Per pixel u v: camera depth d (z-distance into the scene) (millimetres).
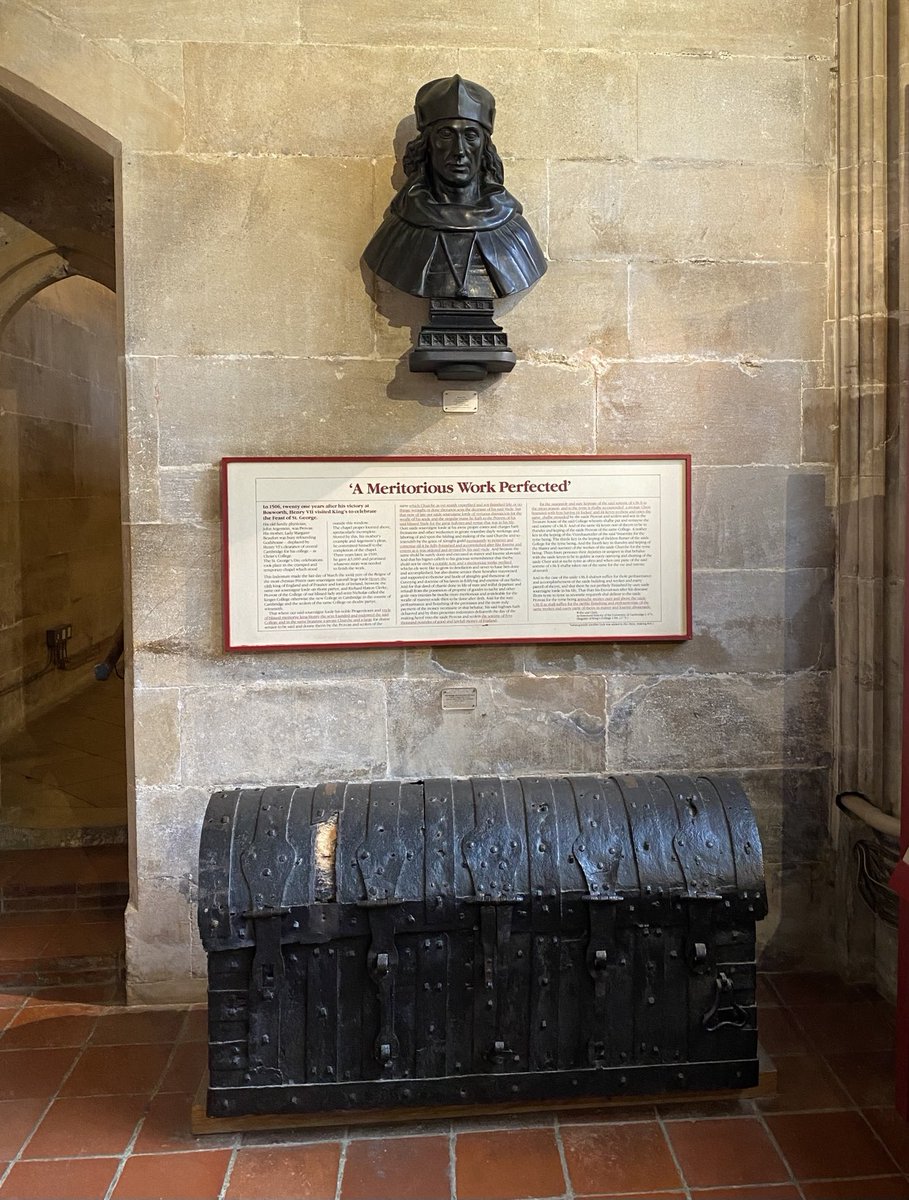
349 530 3031
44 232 4250
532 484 3084
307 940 2350
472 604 3094
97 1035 2881
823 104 3131
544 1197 2174
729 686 3213
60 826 3938
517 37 3037
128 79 2902
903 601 2756
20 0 2840
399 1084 2395
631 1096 2479
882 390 3068
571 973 2422
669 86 3088
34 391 5465
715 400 3148
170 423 2980
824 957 3289
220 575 3025
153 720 3029
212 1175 2254
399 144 3002
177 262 2953
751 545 3193
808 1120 2453
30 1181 2230
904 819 2508
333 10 2977
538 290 3072
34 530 5434
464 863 2416
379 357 3023
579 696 3170
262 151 2963
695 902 2408
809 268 3158
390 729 3111
